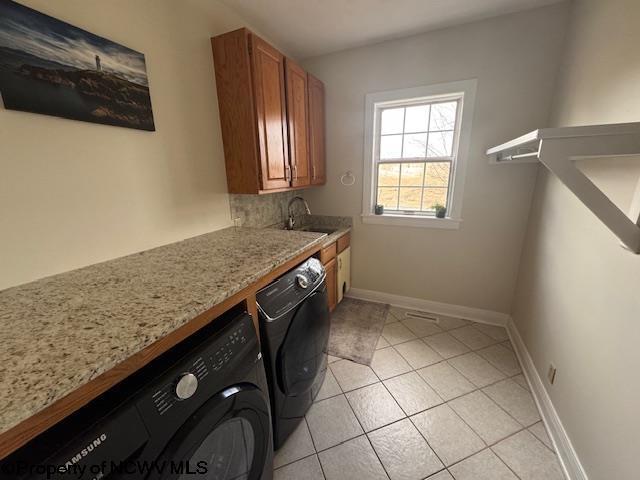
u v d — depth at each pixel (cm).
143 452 60
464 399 160
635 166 94
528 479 118
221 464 88
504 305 237
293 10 179
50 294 91
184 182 157
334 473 121
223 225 190
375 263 279
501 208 220
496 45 194
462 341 216
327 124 260
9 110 90
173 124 148
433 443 134
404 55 220
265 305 113
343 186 271
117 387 66
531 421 146
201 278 103
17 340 66
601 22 129
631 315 92
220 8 170
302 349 134
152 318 75
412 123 241
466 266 243
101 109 113
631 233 87
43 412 50
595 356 110
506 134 205
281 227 260
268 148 180
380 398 161
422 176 248
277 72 182
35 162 97
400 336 224
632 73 102
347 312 264
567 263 142
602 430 101
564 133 85
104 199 120
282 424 128
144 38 129
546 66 186
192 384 71
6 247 93
